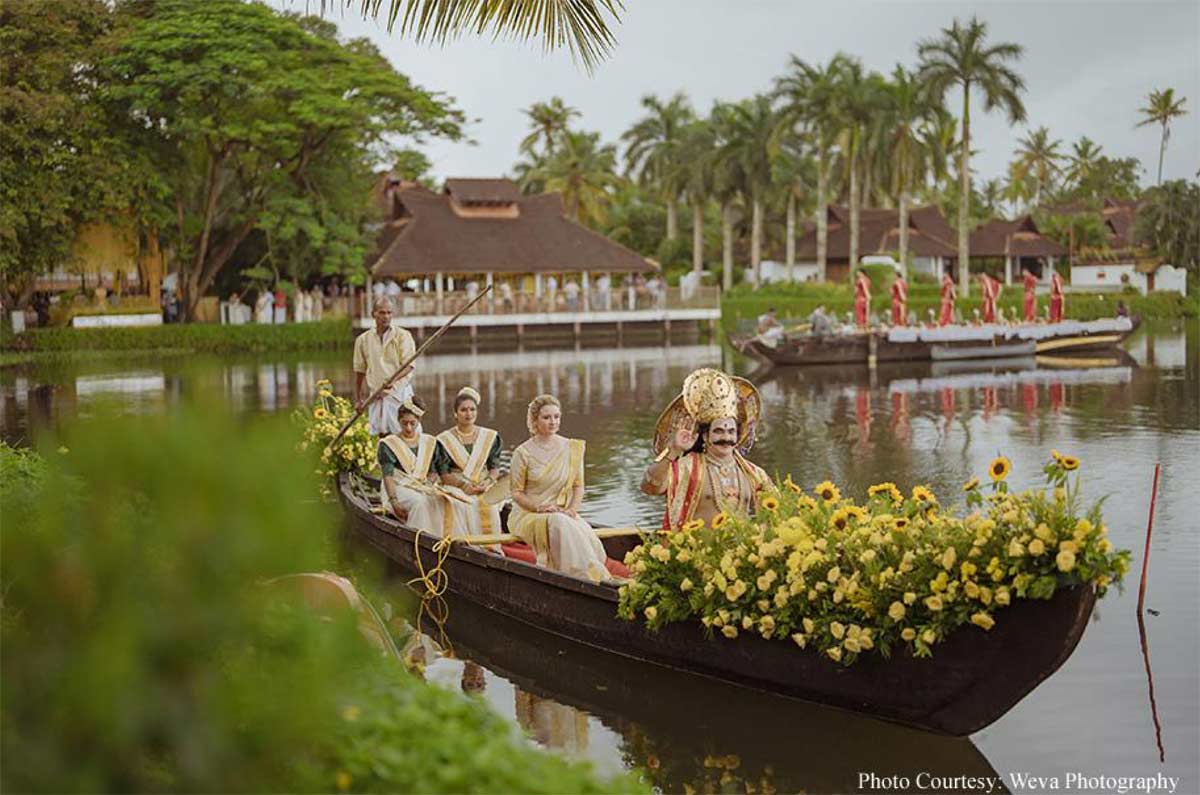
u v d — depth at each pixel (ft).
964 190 193.57
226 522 8.24
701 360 118.21
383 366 42.11
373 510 33.27
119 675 7.82
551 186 244.63
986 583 17.61
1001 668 17.95
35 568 8.14
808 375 98.94
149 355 129.39
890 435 57.06
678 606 21.65
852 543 19.43
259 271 152.56
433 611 27.30
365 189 162.40
